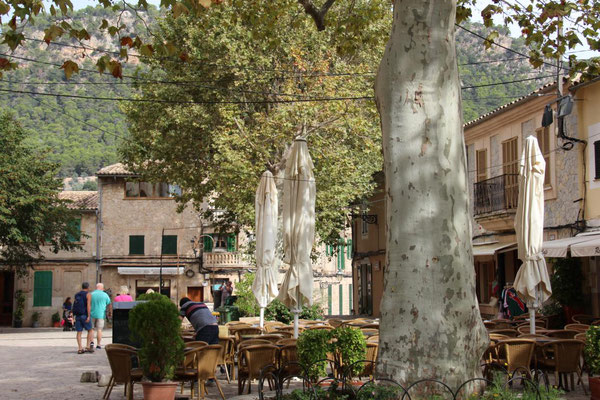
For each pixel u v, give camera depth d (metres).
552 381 12.98
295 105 27.39
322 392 8.48
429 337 8.40
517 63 102.62
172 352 9.57
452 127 8.79
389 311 8.63
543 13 14.04
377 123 31.48
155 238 49.88
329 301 57.28
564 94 22.08
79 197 51.94
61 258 49.00
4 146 41.84
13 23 10.53
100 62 10.98
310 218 13.35
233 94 30.94
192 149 32.69
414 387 8.30
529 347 10.98
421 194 8.62
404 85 8.80
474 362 8.54
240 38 29.88
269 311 22.97
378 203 40.19
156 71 33.91
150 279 49.69
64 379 13.91
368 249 42.69
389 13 26.94
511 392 8.28
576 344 11.30
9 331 40.72
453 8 8.85
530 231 14.35
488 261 28.50
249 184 28.59
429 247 8.55
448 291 8.49
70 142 123.50
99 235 49.50
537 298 14.26
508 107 25.83
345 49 15.95
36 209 41.59
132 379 10.53
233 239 50.53
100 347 21.20
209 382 13.05
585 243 18.17
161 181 34.66
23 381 13.59
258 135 29.55
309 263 13.22
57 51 152.50
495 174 27.64
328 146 30.22
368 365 11.13
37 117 125.19
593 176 21.48
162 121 31.31
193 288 49.84
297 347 10.48
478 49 108.88
